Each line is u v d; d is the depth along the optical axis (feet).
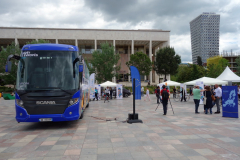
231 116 31.81
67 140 18.81
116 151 15.43
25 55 23.98
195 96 37.60
